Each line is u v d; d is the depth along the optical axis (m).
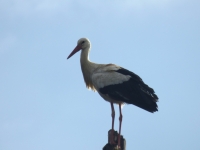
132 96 14.43
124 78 14.88
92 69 15.98
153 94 14.23
